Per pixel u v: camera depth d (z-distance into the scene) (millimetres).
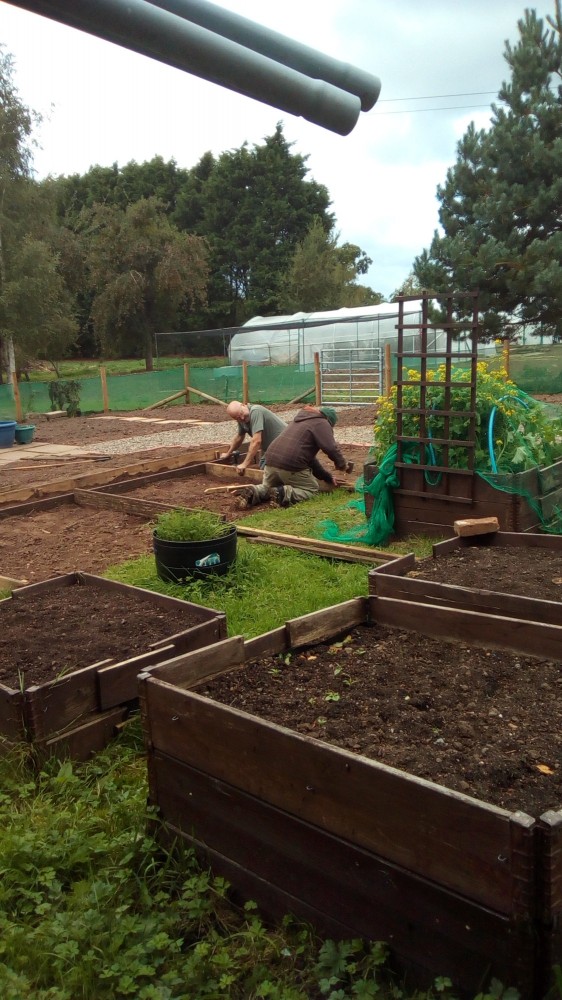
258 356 36531
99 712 3814
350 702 3234
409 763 2711
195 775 2855
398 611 4082
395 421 7445
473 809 2061
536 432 7324
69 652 4199
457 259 21375
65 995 2297
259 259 57750
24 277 31672
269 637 3729
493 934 2062
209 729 2760
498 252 20844
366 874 2338
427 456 7113
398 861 2250
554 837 1963
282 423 10656
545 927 2006
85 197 62781
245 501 8930
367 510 7566
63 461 14469
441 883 2160
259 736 2582
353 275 57562
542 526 6953
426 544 7008
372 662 3682
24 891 2775
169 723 2926
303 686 3418
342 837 2389
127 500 9055
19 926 2611
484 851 2049
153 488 10445
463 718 3078
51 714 3621
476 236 21859
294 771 2490
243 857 2709
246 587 6008
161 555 6168
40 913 2678
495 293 21672
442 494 7055
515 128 21219
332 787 2389
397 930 2281
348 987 2281
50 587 5363
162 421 21609
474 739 2896
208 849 2840
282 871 2584
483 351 23000
